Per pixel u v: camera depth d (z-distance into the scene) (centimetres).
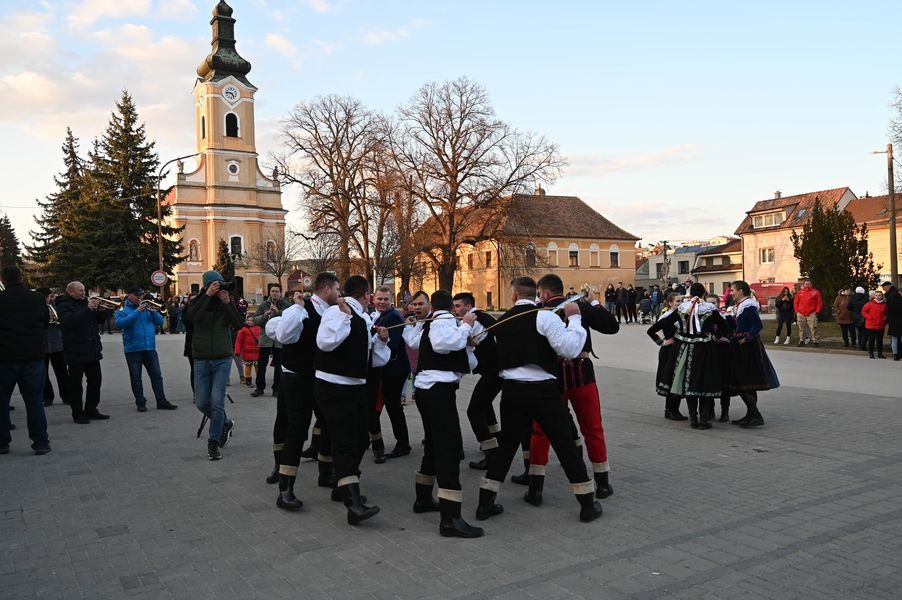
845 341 2114
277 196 7012
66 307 1002
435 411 538
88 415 1031
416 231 4300
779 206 5941
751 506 586
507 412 558
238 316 799
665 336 966
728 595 410
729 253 6931
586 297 638
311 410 608
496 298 6425
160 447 847
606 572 446
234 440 888
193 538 520
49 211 5559
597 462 616
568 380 616
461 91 4247
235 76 6712
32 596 419
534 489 603
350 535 525
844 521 543
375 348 676
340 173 4578
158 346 2533
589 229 6944
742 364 928
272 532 533
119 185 4419
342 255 4478
